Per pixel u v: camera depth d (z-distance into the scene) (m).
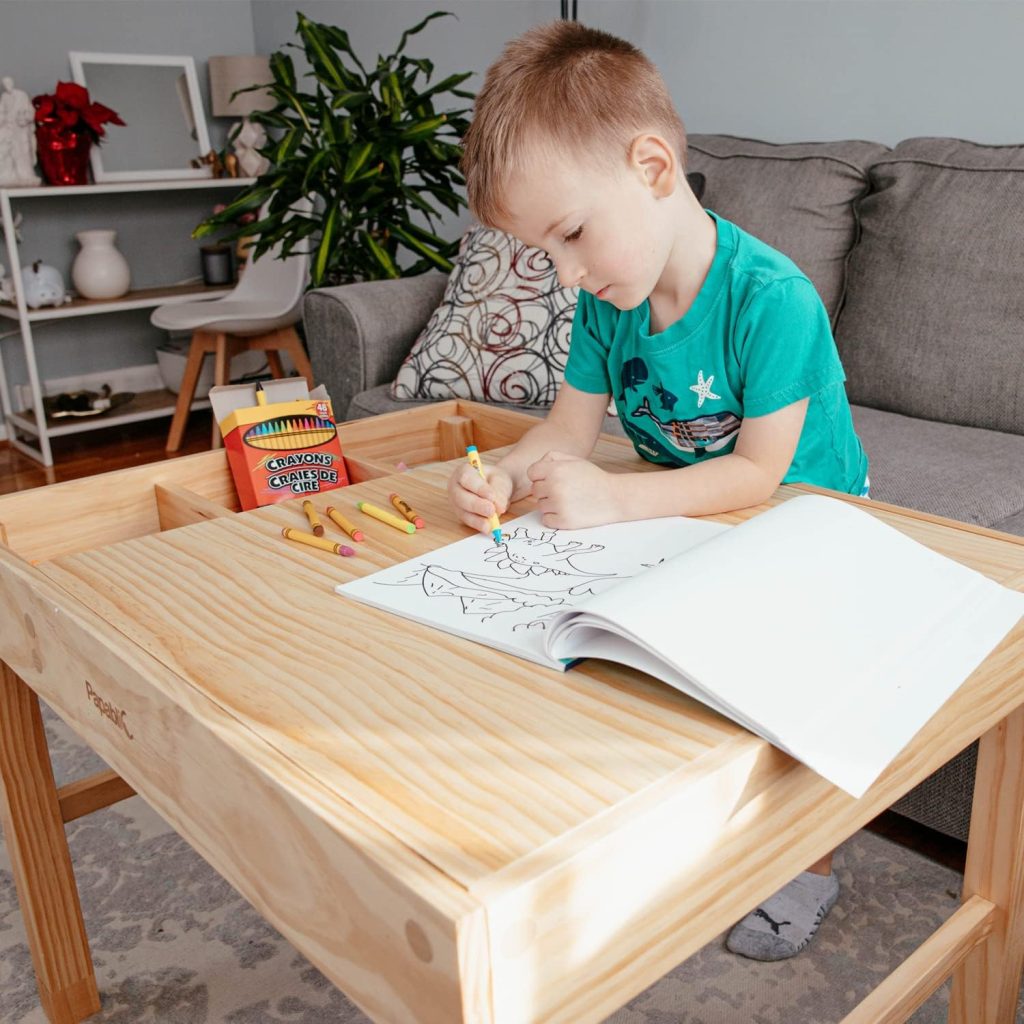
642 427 1.08
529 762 0.52
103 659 0.67
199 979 1.12
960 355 1.72
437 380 2.08
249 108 3.80
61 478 3.14
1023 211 1.68
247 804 0.54
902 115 2.16
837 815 0.59
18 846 1.01
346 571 0.78
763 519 0.73
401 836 0.46
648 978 0.50
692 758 0.52
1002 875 0.85
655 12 2.55
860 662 0.59
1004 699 0.68
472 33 3.10
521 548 0.81
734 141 2.16
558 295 2.03
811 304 0.93
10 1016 1.09
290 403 1.14
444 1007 0.43
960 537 0.80
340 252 2.79
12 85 3.26
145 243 3.92
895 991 0.79
